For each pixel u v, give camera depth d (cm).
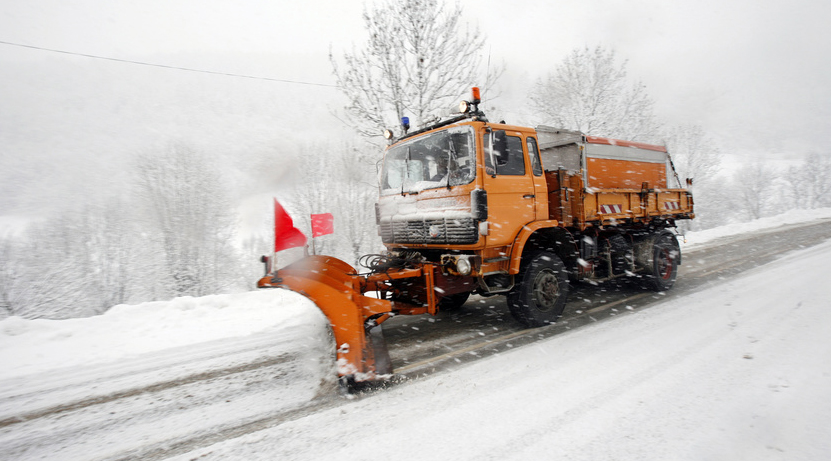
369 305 365
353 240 1484
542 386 340
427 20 959
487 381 358
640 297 657
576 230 570
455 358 420
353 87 989
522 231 478
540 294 506
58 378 393
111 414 326
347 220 1491
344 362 345
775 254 965
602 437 261
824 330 428
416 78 995
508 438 266
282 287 371
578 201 549
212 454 267
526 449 252
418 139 515
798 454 236
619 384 336
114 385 378
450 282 467
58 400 351
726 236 1442
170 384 378
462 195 443
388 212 553
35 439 294
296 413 317
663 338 445
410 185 518
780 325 455
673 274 700
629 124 1727
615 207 606
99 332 522
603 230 610
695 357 383
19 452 279
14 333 507
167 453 271
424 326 547
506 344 458
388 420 298
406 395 338
